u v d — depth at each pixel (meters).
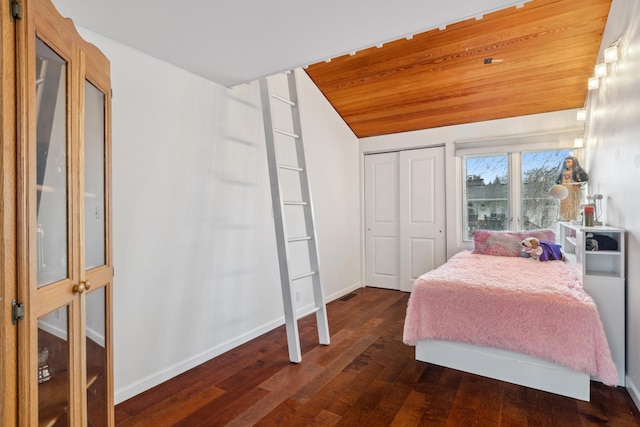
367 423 1.76
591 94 3.10
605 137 2.59
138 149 2.08
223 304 2.66
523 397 1.98
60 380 1.07
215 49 2.09
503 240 3.54
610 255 2.23
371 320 3.38
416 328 2.39
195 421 1.78
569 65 2.99
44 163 1.02
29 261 0.88
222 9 1.66
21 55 0.86
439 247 4.23
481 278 2.43
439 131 4.19
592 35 2.66
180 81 2.35
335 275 4.20
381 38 1.99
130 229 2.04
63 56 1.08
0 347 0.82
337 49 2.11
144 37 1.93
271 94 2.67
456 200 4.08
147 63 2.14
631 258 2.00
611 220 2.44
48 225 1.04
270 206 3.11
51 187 1.06
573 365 1.90
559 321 1.95
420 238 4.36
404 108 3.96
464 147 4.02
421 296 2.38
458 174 4.08
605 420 1.75
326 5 1.64
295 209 3.46
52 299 1.00
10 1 0.83
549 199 3.70
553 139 3.57
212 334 2.56
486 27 2.71
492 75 3.23
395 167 4.57
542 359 2.02
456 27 2.75
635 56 1.89
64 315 1.09
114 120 1.96
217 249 2.61
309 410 1.88
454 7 1.67
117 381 1.96
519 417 1.79
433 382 2.16
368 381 2.19
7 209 0.83
